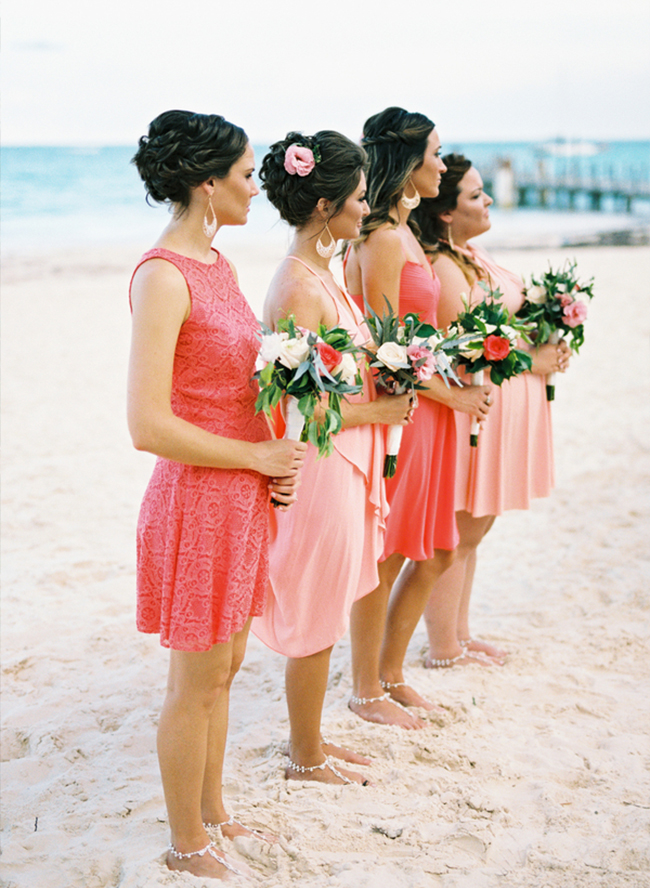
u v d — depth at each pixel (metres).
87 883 2.21
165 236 2.09
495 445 3.33
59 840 2.40
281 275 2.56
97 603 4.25
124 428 7.93
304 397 2.21
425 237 3.36
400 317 3.02
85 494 6.07
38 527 5.39
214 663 2.13
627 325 12.69
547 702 3.21
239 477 2.11
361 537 2.65
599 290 15.63
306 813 2.50
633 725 3.03
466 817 2.48
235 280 2.23
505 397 3.32
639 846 2.27
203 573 2.07
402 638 3.21
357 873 2.20
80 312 14.12
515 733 2.99
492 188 44.31
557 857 2.27
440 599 3.49
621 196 38.66
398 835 2.38
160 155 2.00
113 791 2.65
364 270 2.98
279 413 2.64
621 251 21.41
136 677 3.46
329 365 2.19
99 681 3.44
